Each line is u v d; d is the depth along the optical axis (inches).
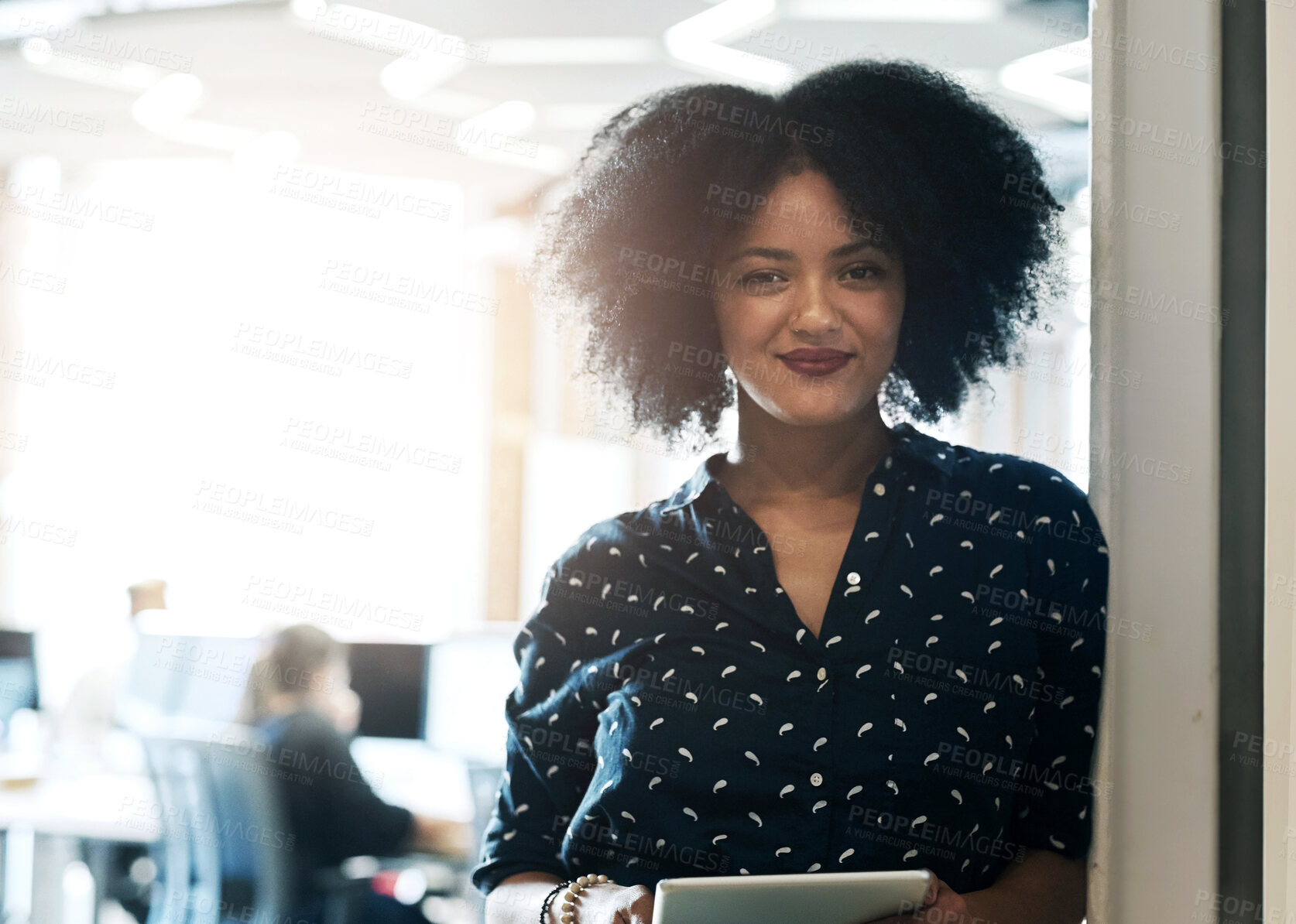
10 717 157.1
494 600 239.3
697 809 47.2
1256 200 39.3
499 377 241.4
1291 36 38.8
